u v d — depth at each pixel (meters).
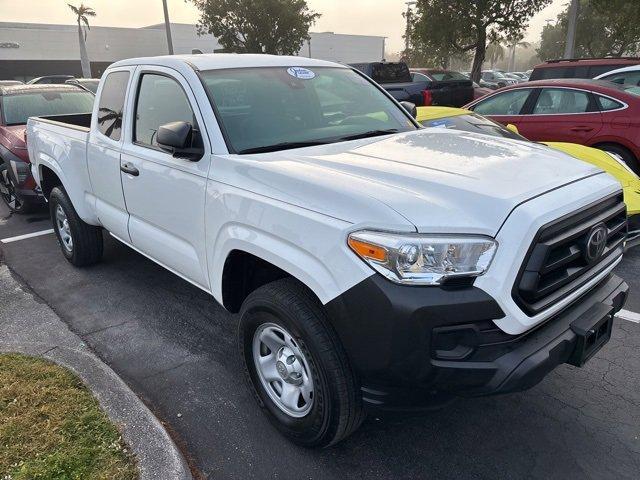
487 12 21.69
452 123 6.46
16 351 3.59
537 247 2.20
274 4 32.19
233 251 2.93
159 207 3.55
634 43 30.38
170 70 3.55
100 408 2.97
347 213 2.31
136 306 4.50
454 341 2.18
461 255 2.14
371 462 2.74
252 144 3.15
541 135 7.94
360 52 61.34
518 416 3.07
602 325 2.53
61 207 5.15
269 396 2.90
